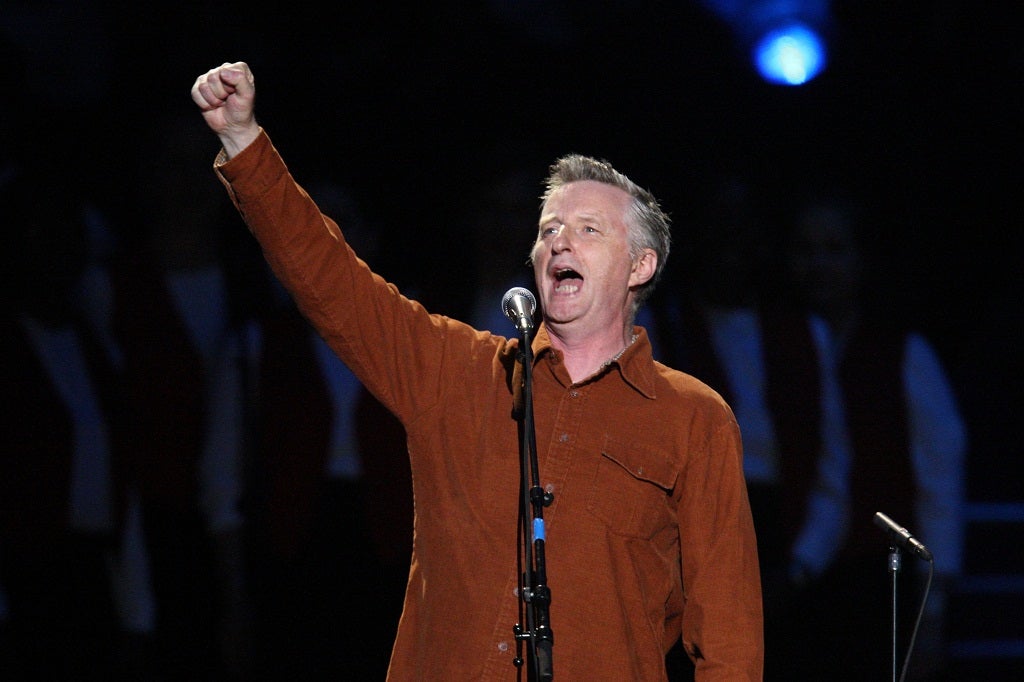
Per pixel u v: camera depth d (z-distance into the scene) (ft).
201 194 55.01
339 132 76.13
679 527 28.32
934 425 57.26
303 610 53.93
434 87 77.56
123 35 72.28
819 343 57.47
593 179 29.68
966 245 85.97
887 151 83.66
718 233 57.77
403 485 54.13
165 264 54.49
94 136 71.41
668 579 28.43
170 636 53.57
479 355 28.43
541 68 79.97
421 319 28.25
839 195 69.56
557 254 28.76
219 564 53.31
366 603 54.03
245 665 53.67
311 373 53.88
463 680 26.45
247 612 53.67
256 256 58.65
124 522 52.95
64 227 52.44
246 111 25.30
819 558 56.39
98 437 52.85
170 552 53.36
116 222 70.90
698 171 81.56
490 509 27.14
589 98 80.74
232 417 53.47
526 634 25.31
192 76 72.84
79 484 52.70
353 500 53.93
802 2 82.48
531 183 57.16
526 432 26.11
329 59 76.02
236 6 74.23
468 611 26.71
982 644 75.56
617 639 26.99
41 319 52.42
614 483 27.50
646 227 29.55
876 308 84.28
